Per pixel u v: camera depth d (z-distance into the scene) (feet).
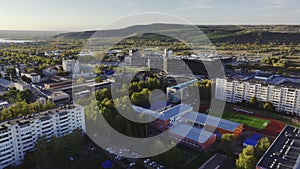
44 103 526.57
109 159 341.82
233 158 344.28
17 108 440.04
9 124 323.57
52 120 362.53
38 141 314.55
